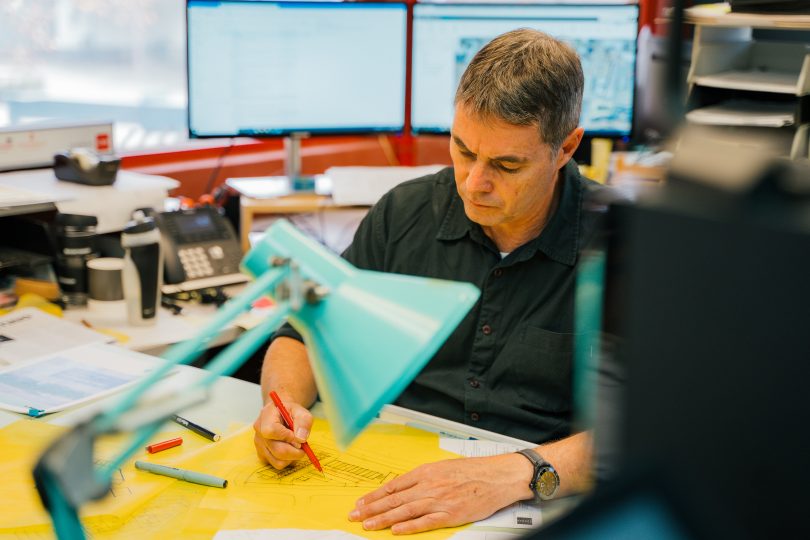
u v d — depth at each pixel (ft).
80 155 6.85
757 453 0.89
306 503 3.69
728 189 0.88
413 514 3.57
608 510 0.95
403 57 8.36
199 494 3.74
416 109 8.54
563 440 4.05
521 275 4.88
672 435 0.93
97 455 1.56
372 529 3.52
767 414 0.87
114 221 6.75
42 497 1.48
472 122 4.22
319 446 4.23
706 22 6.57
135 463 3.95
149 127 9.27
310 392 4.72
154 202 7.00
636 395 0.94
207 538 3.40
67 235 6.30
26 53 8.47
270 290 1.82
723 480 0.91
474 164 4.37
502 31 8.43
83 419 1.52
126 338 5.88
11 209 6.07
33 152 7.46
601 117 8.59
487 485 3.71
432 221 5.17
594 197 1.03
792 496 0.88
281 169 9.56
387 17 8.21
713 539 0.92
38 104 8.64
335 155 9.77
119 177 7.23
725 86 6.93
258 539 3.40
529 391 4.92
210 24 7.68
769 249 0.84
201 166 9.11
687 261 0.88
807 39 7.95
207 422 4.46
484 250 4.99
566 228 4.86
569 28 8.41
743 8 6.39
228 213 8.00
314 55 8.09
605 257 0.95
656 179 0.94
